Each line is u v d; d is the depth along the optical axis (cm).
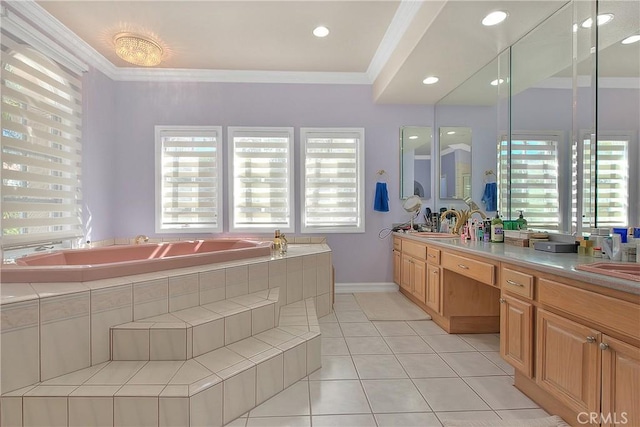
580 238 197
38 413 139
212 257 234
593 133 196
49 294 154
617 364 118
